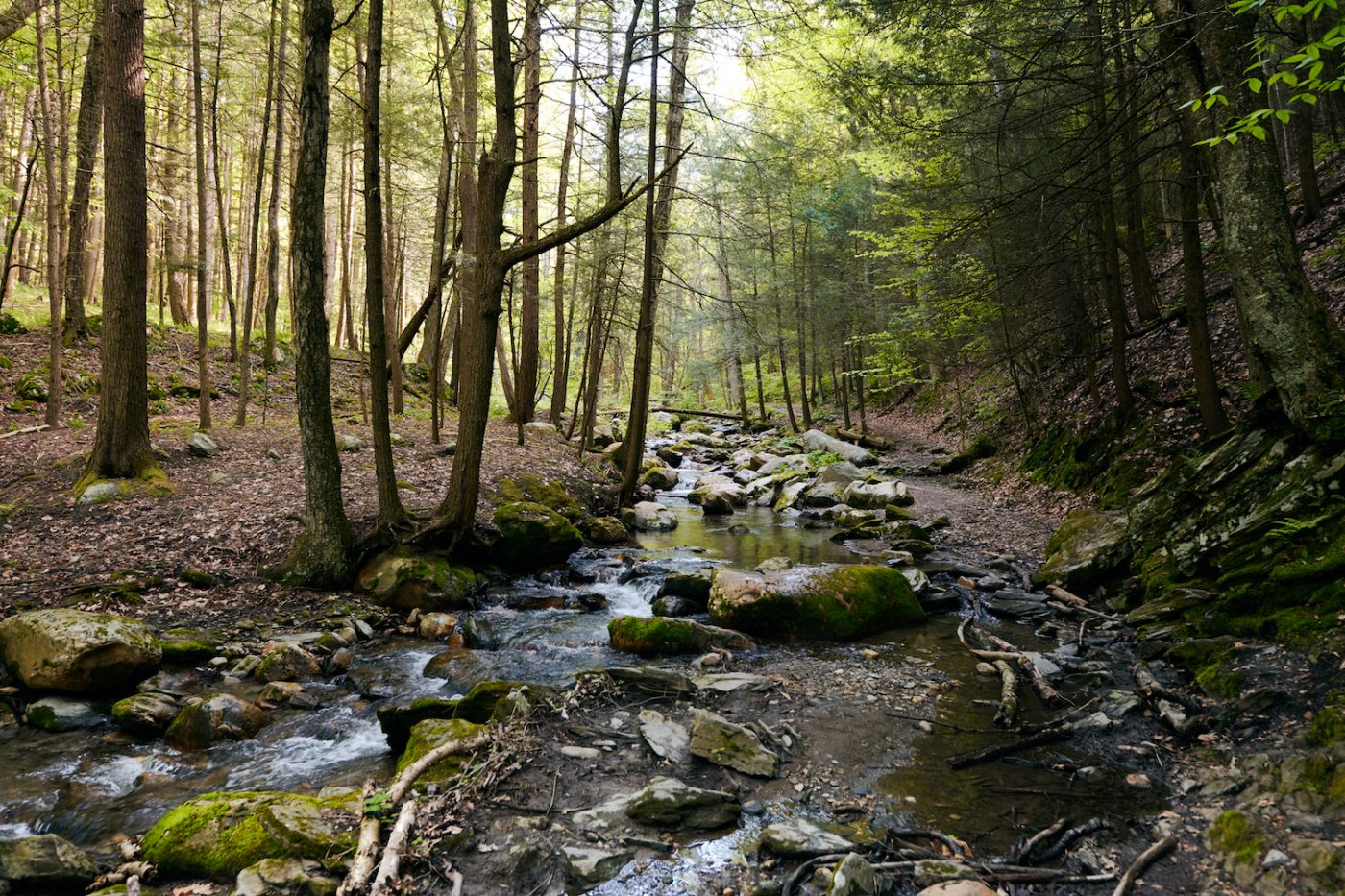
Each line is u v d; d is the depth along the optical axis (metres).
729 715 5.57
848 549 11.91
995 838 3.95
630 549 12.18
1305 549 5.97
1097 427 13.15
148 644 6.22
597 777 4.57
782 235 25.73
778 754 4.95
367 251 8.88
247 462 12.15
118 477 10.28
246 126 22.31
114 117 10.04
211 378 17.78
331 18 8.17
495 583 9.98
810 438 22.58
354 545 9.05
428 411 19.97
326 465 8.78
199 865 3.67
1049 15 10.12
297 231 8.38
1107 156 10.98
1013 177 12.58
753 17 13.91
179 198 23.02
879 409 30.69
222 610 7.75
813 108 22.64
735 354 28.58
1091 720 5.28
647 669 6.21
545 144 24.47
